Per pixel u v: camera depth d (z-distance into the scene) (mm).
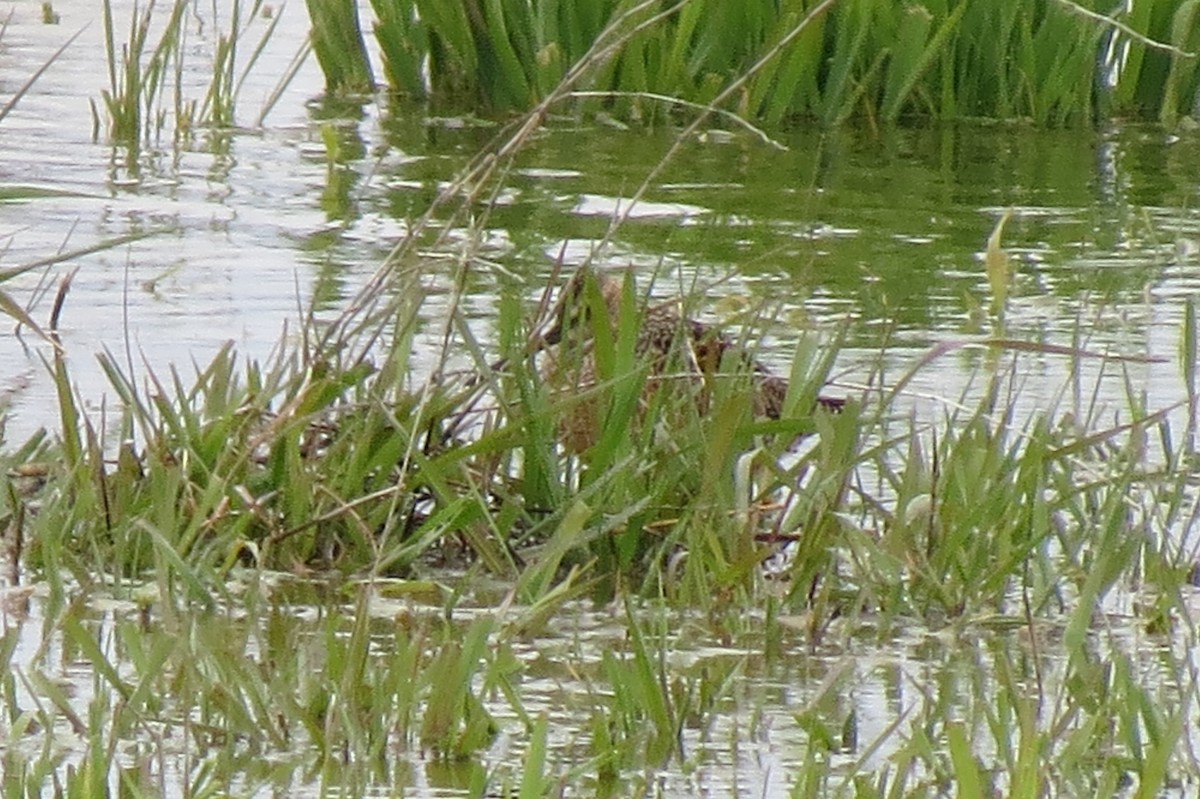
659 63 22125
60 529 9719
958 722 7699
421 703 8055
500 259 15688
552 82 22203
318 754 7629
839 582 9938
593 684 8469
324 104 22344
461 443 10539
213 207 17219
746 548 9664
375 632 9008
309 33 21734
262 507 9891
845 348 13625
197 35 24750
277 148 19938
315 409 10156
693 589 9562
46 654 8531
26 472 10562
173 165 18859
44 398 11969
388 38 22859
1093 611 9500
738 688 8539
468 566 10023
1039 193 19156
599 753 7598
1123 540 10070
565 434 10727
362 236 16422
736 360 10805
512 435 10227
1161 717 8016
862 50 22531
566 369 10789
